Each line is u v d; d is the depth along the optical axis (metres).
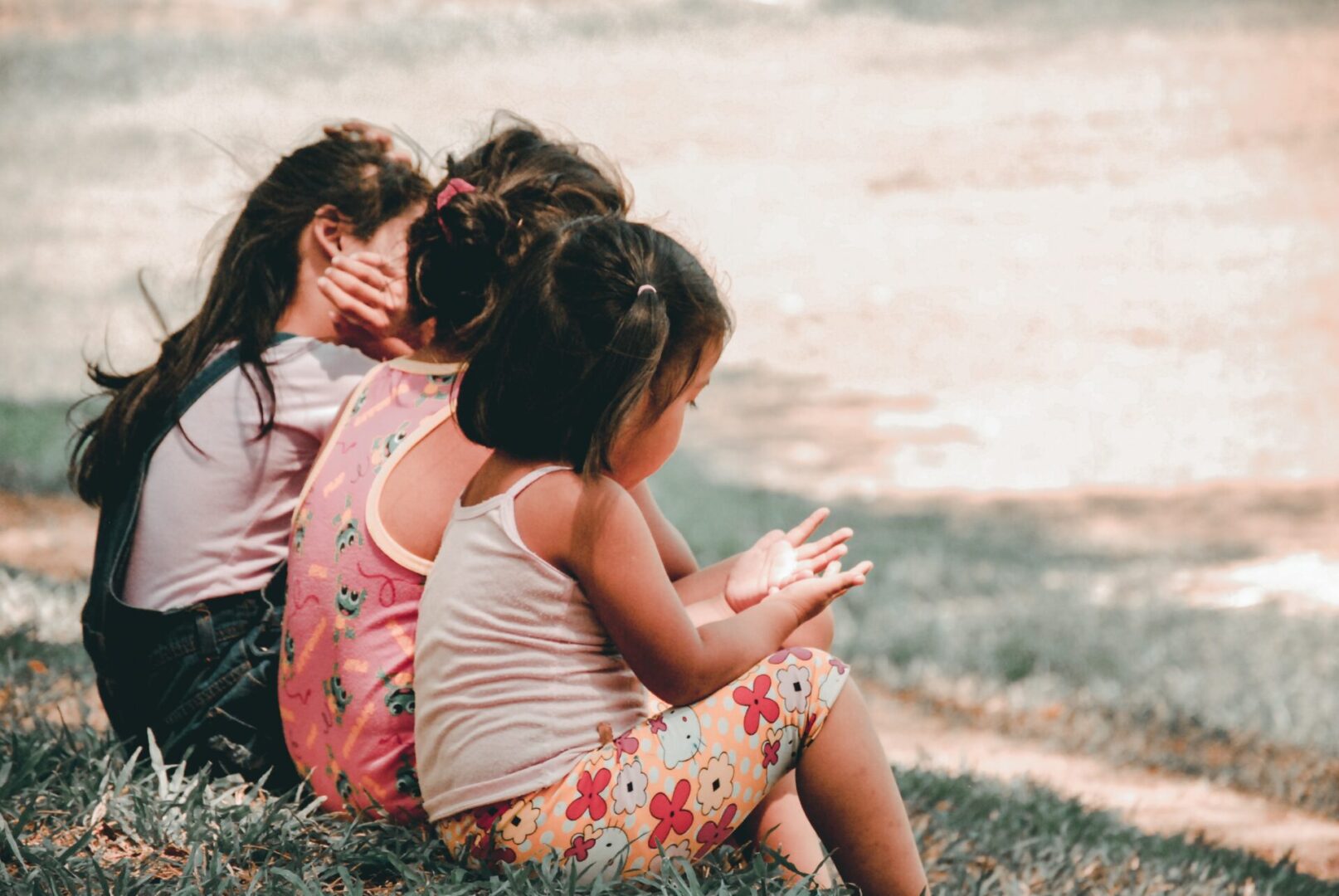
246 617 3.33
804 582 3.04
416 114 26.06
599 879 2.71
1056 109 26.08
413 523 2.99
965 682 7.50
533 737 2.77
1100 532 10.89
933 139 24.91
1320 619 8.84
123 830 3.04
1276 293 17.55
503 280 3.17
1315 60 28.30
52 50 30.12
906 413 14.35
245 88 27.88
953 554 10.12
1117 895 4.08
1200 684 7.62
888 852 2.95
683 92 27.84
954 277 18.59
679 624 2.79
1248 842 5.48
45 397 12.70
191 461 3.35
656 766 2.78
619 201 3.51
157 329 15.88
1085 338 16.33
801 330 16.95
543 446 2.82
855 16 32.88
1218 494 11.81
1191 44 29.88
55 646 5.09
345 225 3.53
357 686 2.98
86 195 22.16
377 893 2.88
